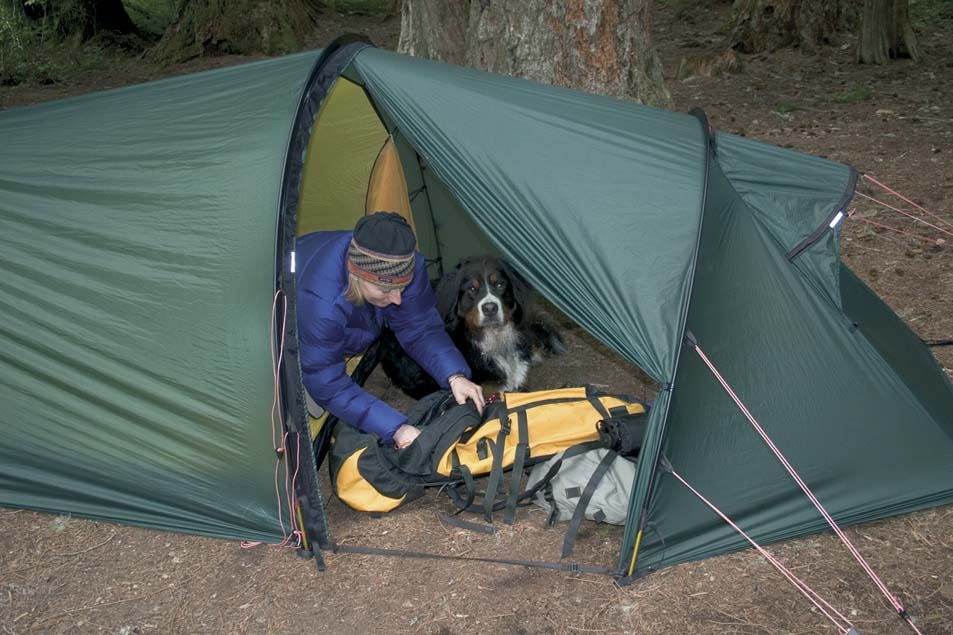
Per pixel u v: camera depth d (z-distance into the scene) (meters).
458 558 3.18
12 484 3.54
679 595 2.94
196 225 3.23
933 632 2.72
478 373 4.29
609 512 3.26
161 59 14.05
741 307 3.14
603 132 3.32
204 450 3.27
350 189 4.94
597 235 3.05
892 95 9.56
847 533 3.21
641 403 3.71
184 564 3.21
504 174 3.19
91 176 3.40
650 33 5.82
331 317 3.27
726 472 3.13
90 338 3.33
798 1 11.80
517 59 5.62
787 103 9.59
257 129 3.30
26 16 14.83
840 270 3.62
